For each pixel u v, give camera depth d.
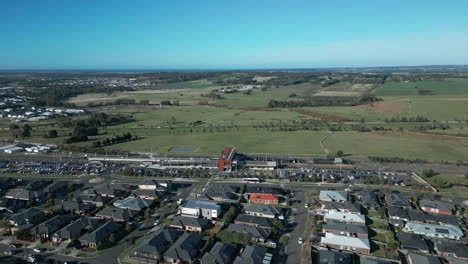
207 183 134.12
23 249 82.81
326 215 98.88
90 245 84.06
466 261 76.31
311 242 85.81
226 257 76.44
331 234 86.50
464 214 103.00
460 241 85.75
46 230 88.19
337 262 74.19
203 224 93.31
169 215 103.31
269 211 101.12
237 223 95.69
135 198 110.81
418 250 81.31
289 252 81.56
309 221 98.56
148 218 101.06
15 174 146.12
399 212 100.38
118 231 91.94
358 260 78.12
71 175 145.50
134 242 84.81
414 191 123.38
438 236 88.38
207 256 76.50
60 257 79.31
